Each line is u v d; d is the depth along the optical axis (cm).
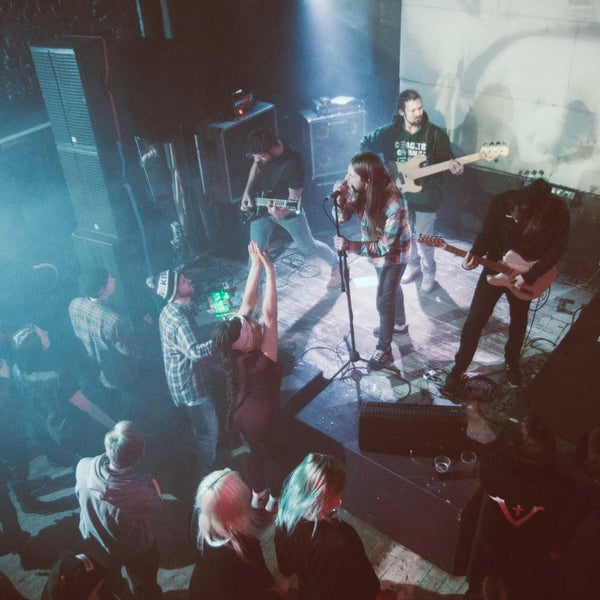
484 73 553
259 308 556
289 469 396
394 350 493
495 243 398
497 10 520
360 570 267
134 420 473
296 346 508
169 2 554
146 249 559
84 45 457
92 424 418
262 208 547
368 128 698
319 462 268
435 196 522
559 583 292
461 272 577
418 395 446
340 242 412
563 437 343
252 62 630
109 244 525
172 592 374
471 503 341
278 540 274
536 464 271
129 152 524
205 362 388
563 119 529
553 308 529
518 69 533
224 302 527
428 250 530
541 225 368
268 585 267
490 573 316
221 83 618
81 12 531
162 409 485
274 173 525
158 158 607
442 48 566
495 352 484
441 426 350
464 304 539
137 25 574
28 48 510
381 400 442
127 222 532
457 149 607
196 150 606
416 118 494
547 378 378
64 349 449
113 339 412
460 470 353
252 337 345
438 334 507
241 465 439
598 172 529
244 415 355
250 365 349
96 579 254
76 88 467
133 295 554
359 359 466
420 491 348
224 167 583
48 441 422
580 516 292
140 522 320
